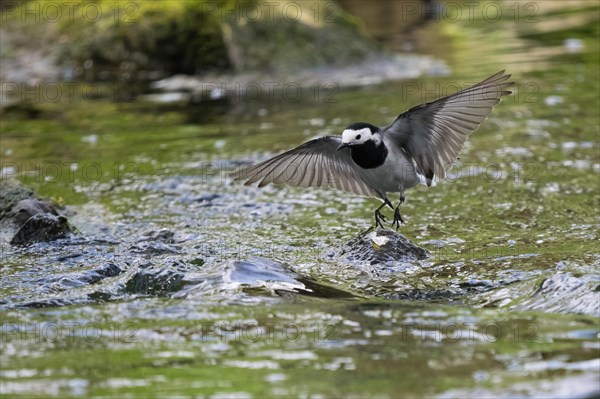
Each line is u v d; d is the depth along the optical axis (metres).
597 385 7.15
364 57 24.78
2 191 13.68
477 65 24.06
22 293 10.13
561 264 10.58
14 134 18.86
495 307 9.27
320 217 13.40
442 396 7.04
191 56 24.52
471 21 31.30
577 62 23.45
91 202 14.34
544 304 9.17
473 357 7.81
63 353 8.18
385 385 7.27
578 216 12.80
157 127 19.25
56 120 20.12
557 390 7.08
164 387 7.36
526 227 12.43
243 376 7.54
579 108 18.98
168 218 13.48
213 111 20.70
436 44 27.75
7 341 8.51
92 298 9.84
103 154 17.14
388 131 10.04
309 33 24.86
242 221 13.27
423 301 9.62
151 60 24.88
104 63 25.27
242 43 24.38
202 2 25.20
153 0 25.69
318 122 18.97
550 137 17.08
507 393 7.06
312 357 7.91
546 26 29.11
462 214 13.20
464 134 9.65
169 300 9.62
